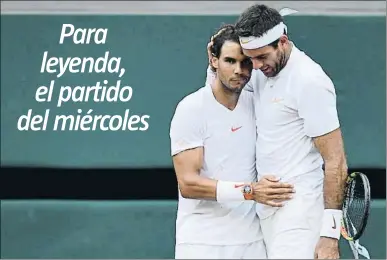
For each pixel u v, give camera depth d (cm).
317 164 1764
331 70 2539
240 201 1741
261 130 1778
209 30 2556
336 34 2538
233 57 1709
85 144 2558
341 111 2534
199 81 2555
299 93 1706
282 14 1825
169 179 2742
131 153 2550
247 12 1709
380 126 2527
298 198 1748
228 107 1773
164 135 2550
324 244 1720
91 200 2541
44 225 2522
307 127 1716
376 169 2541
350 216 1767
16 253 2523
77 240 2516
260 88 1781
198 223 1800
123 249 2508
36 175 2723
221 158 1784
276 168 1764
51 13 2597
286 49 1725
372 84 2533
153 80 2559
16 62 2580
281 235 1764
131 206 2511
